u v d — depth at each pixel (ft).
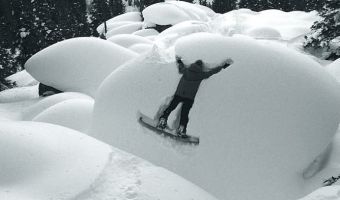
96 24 185.26
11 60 83.51
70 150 21.88
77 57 52.80
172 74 27.32
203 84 25.91
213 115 25.00
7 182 19.13
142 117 27.86
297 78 25.03
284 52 26.73
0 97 66.69
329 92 25.12
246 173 23.58
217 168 24.18
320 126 23.81
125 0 309.63
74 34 126.72
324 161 24.02
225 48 26.55
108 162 21.45
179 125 25.91
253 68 25.50
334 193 17.48
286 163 23.39
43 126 24.63
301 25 92.43
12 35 83.30
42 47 87.51
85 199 18.65
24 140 21.34
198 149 24.90
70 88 52.54
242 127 24.32
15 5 82.53
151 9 138.41
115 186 19.80
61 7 143.95
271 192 22.89
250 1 186.80
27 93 68.03
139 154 26.78
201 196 21.08
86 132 34.47
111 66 52.19
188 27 99.30
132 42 82.48
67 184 19.19
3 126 22.36
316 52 63.00
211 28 108.47
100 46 53.52
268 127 24.03
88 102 39.06
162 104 27.04
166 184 20.76
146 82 28.14
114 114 28.94
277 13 116.67
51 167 20.33
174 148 25.75
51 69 53.36
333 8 57.41
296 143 23.56
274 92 24.64
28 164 20.15
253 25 96.43
